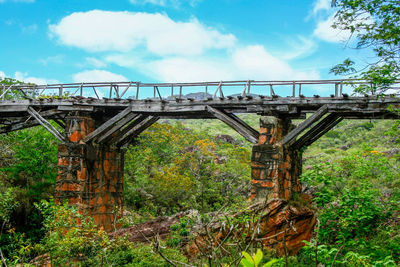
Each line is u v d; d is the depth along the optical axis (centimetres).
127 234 1225
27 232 2002
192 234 1215
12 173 2328
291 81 1448
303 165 2891
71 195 1656
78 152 1675
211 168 2534
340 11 870
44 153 2288
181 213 1558
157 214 2373
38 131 2320
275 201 1380
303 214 1400
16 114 1928
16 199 2034
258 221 398
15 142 2406
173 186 2395
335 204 1341
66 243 1018
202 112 1628
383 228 1077
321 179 1116
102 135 1770
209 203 2548
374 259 840
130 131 1880
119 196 1892
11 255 1047
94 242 1093
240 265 478
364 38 859
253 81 1505
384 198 1492
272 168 1440
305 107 1501
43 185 2314
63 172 1678
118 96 1698
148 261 1020
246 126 1584
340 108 1370
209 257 358
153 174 2623
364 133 3997
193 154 2580
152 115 1719
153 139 2805
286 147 1547
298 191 1727
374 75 865
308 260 1133
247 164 2664
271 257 1112
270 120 1466
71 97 1692
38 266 1028
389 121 3941
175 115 1745
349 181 1716
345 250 927
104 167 1800
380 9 816
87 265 1039
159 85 1641
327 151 3438
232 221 1001
